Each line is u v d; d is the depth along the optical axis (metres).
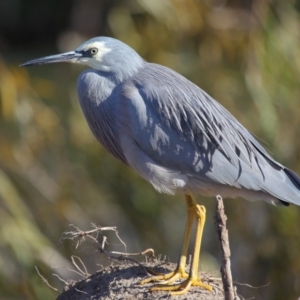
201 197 13.19
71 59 8.01
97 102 7.88
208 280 7.39
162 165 7.62
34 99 13.33
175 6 13.05
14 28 25.19
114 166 13.71
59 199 13.40
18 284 11.68
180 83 7.75
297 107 12.33
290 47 12.47
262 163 7.79
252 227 13.03
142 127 7.54
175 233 14.01
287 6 12.63
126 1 13.48
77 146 13.78
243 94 12.82
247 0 13.16
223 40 13.02
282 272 12.88
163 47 13.16
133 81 7.75
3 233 11.75
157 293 6.99
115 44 7.93
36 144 13.29
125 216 13.86
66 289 7.59
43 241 11.98
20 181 13.34
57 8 24.62
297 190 7.84
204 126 7.61
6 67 12.92
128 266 7.50
